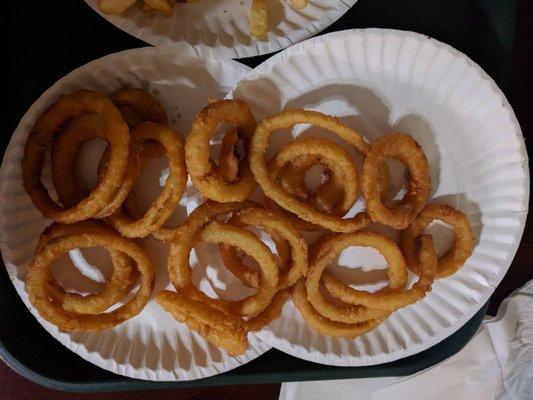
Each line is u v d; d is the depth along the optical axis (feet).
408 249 1.46
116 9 1.36
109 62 1.37
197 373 1.45
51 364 1.47
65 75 1.42
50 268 1.43
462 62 1.36
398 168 1.46
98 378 1.47
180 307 1.36
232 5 1.46
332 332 1.45
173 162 1.35
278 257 1.48
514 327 1.69
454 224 1.42
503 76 1.47
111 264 1.49
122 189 1.36
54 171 1.38
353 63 1.40
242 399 1.71
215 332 1.36
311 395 1.69
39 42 1.45
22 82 1.45
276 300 1.45
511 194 1.42
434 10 1.47
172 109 1.45
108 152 1.38
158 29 1.42
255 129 1.36
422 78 1.40
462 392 1.70
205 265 1.48
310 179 1.47
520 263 1.72
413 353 1.48
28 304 1.41
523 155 1.39
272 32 1.44
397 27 1.48
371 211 1.36
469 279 1.48
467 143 1.44
